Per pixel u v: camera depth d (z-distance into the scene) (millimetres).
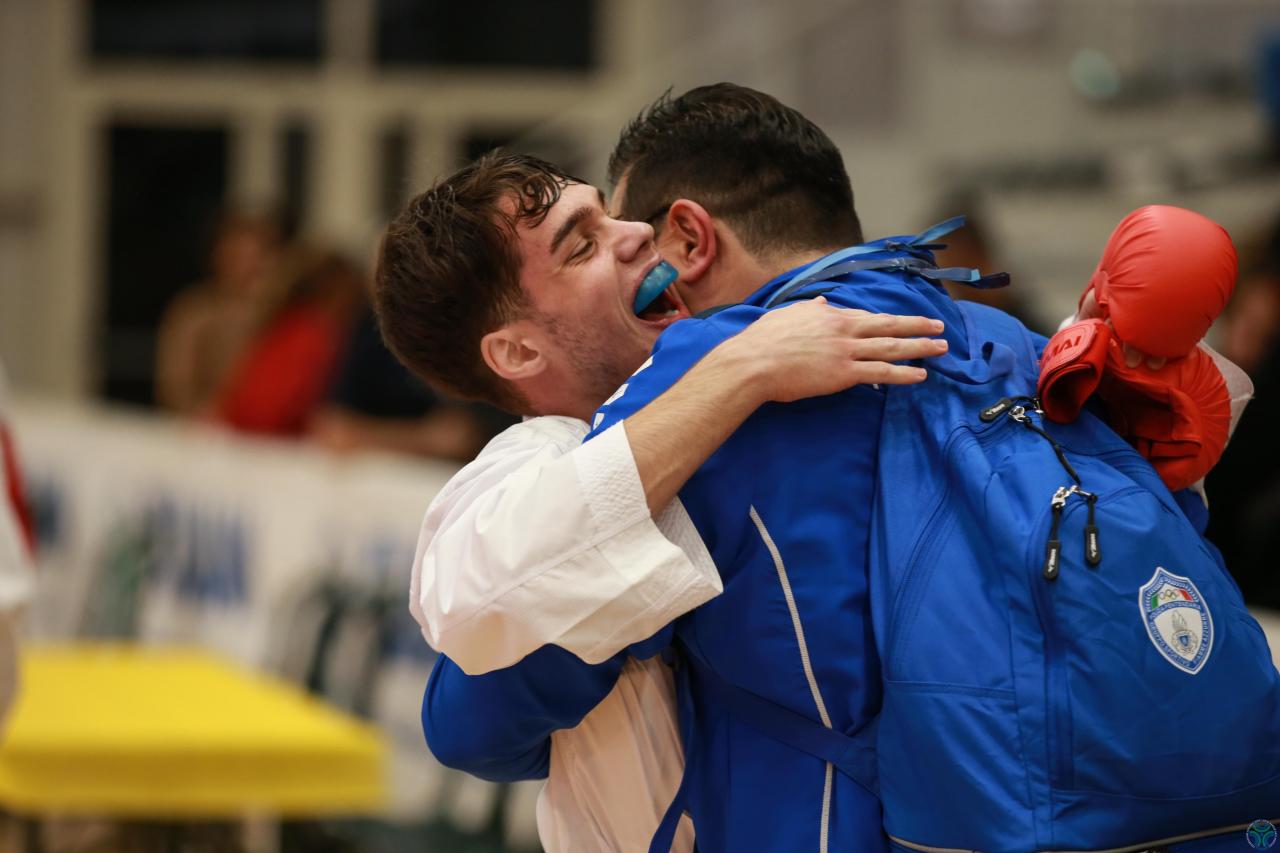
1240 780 4141
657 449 4344
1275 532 10500
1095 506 4207
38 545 19016
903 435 4551
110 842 12266
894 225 19672
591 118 22750
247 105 33125
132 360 33656
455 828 11492
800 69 20609
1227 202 17578
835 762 4492
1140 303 4457
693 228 5039
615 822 4930
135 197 33500
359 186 32688
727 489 4508
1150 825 4074
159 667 11781
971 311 4941
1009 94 19578
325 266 17703
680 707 4840
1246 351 11688
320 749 9562
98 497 17938
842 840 4438
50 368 33469
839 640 4449
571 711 4695
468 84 32406
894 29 19969
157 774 9289
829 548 4469
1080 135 19109
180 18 33375
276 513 14461
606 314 4906
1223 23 18859
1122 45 19203
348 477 13703
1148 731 4043
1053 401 4500
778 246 5035
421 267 4988
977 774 4082
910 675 4219
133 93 33312
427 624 4570
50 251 33406
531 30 32188
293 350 17547
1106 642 4070
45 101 33250
